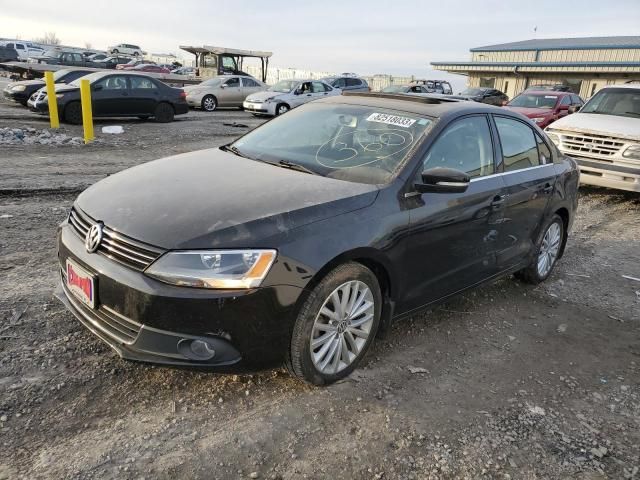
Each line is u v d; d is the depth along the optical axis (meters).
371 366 3.42
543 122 15.09
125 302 2.65
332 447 2.67
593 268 5.75
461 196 3.71
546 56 36.22
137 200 3.02
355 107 4.21
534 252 4.84
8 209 6.01
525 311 4.54
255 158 3.88
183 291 2.58
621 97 9.89
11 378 2.93
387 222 3.17
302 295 2.78
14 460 2.39
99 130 13.44
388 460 2.62
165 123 16.38
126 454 2.50
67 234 3.12
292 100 20.44
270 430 2.75
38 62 32.41
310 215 2.90
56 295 3.26
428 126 3.73
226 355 2.68
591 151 8.87
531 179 4.52
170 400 2.90
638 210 8.54
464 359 3.64
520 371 3.56
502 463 2.67
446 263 3.73
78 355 3.21
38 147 10.20
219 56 30.34
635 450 2.84
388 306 3.39
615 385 3.48
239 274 2.61
